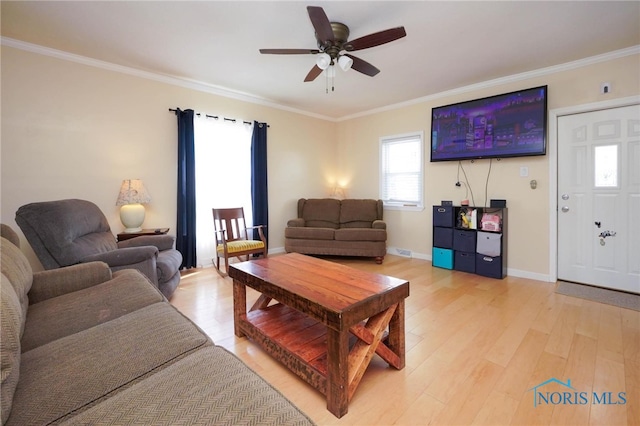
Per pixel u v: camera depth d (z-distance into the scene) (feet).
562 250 11.26
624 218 9.97
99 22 8.08
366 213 16.11
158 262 8.47
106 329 4.03
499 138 11.94
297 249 14.85
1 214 9.00
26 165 9.32
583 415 4.75
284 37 8.89
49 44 9.29
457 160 13.38
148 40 9.06
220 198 13.73
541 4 7.27
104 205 10.72
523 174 11.77
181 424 2.36
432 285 10.92
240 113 14.40
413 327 7.65
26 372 3.13
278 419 2.44
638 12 7.56
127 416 2.45
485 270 11.98
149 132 11.71
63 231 7.16
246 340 7.09
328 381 4.86
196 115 12.87
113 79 10.82
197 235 13.09
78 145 10.18
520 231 11.91
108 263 7.37
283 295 5.68
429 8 7.44
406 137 15.53
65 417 2.65
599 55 9.92
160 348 3.64
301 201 16.87
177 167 12.41
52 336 4.05
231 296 9.82
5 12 7.57
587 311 8.52
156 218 11.98
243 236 14.35
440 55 10.01
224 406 2.54
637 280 9.83
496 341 6.95
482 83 12.53
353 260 14.90
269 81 12.48
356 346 5.49
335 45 7.64
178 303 9.21
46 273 5.57
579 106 10.42
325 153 18.44
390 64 10.71
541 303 9.16
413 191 15.51
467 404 5.01
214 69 11.20
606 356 6.29
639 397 5.11
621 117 9.84
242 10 7.54
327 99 15.03
